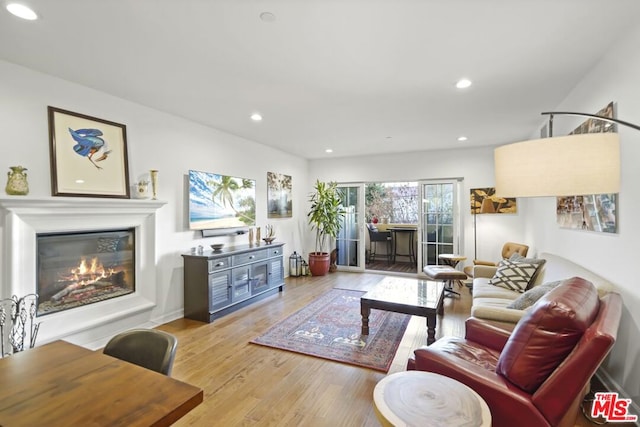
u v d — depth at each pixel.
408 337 3.26
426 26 2.00
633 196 1.99
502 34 2.09
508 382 1.46
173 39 2.16
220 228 4.45
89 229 2.97
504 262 3.77
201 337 3.26
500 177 1.79
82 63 2.50
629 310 2.04
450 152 5.84
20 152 2.54
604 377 2.33
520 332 1.45
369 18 1.92
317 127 4.35
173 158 3.82
